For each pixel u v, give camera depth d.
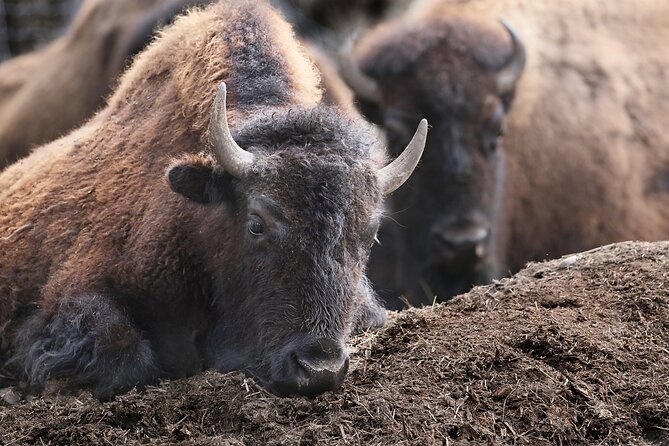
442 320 23.59
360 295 23.30
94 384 23.30
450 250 35.62
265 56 25.69
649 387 20.69
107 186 25.59
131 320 24.25
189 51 26.09
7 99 48.00
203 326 24.19
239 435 20.08
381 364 21.94
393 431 19.50
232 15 26.20
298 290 21.25
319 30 66.62
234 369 22.78
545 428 19.78
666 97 43.03
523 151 39.78
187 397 21.14
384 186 22.88
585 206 40.38
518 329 22.42
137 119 26.47
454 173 36.00
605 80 42.34
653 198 42.19
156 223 24.33
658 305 23.06
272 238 21.55
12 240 26.20
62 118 43.56
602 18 43.78
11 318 25.67
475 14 41.25
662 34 44.22
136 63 28.36
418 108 36.84
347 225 21.44
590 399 20.34
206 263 23.70
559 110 41.03
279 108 24.08
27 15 62.47
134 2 43.72
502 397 20.48
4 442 20.39
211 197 23.12
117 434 20.33
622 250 26.03
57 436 20.41
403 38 38.28
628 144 42.03
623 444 19.66
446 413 20.05
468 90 36.62
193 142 24.95
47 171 27.12
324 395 20.56
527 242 39.69
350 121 22.80
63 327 23.83
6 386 24.83
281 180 21.56
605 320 22.78
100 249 24.77
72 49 44.84
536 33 42.34
